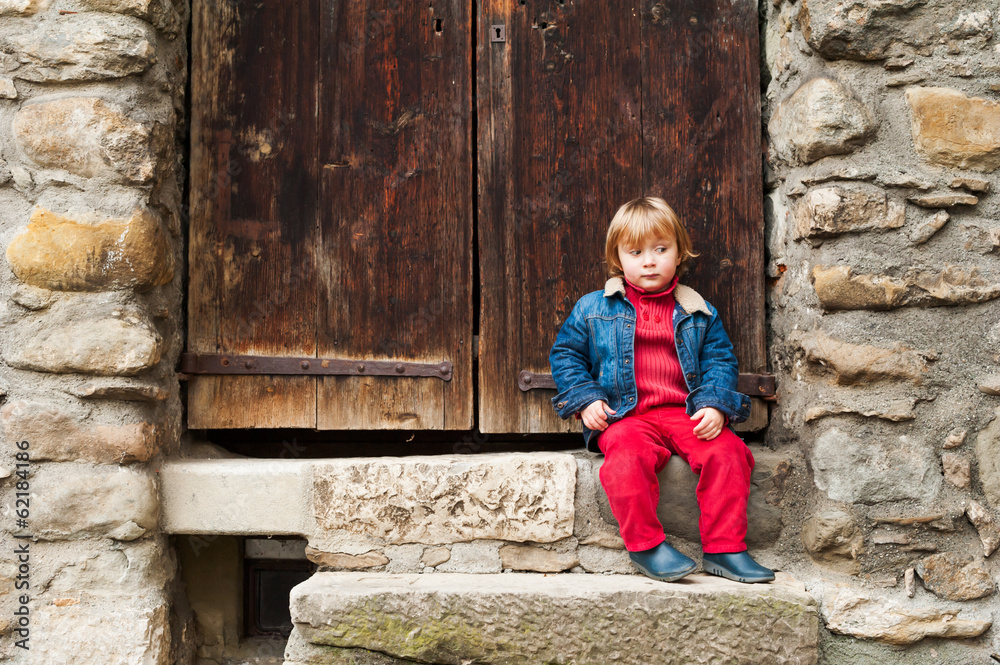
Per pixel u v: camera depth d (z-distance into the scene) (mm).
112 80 1884
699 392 1893
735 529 1819
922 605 1819
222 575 2213
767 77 2225
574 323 2035
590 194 2189
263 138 2184
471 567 1932
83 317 1861
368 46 2201
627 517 1795
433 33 2211
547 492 1924
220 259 2168
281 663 2195
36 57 1860
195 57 2188
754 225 2180
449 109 2197
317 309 2170
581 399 1915
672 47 2205
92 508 1838
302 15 2203
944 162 1896
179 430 2113
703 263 2172
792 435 2035
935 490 1852
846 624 1807
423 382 2168
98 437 1853
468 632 1734
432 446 2408
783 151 2068
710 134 2191
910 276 1875
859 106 1907
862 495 1849
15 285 1855
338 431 2383
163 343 1949
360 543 1942
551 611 1727
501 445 2377
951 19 1896
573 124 2199
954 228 1889
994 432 1852
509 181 2191
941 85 1907
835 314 1904
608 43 2207
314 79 2193
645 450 1839
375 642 1730
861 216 1880
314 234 2180
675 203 2184
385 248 2184
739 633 1714
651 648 1721
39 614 1819
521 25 2209
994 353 1871
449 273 2182
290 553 2346
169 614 1962
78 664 1806
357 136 2191
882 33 1901
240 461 2031
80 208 1867
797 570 1920
